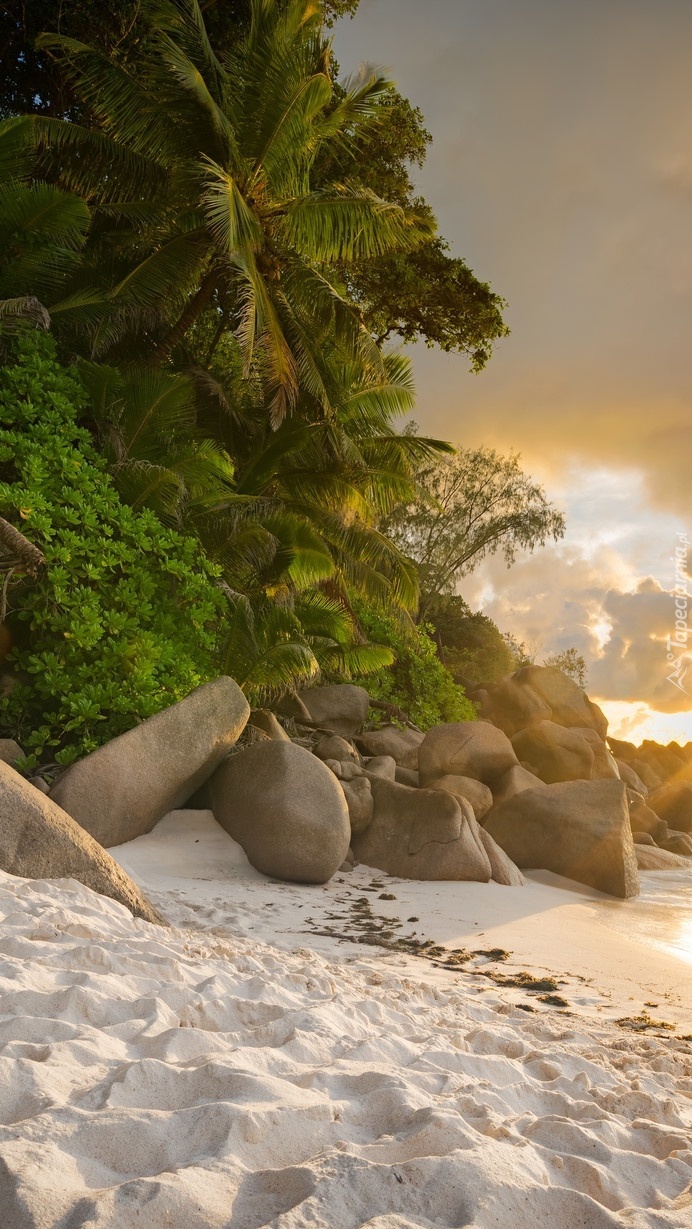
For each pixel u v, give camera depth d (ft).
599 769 71.51
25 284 50.88
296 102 54.24
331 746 48.80
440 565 134.51
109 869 20.62
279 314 57.82
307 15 55.98
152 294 54.85
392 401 65.16
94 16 62.23
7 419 40.34
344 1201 5.99
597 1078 11.80
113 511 39.34
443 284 87.81
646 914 36.01
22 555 32.22
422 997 17.33
